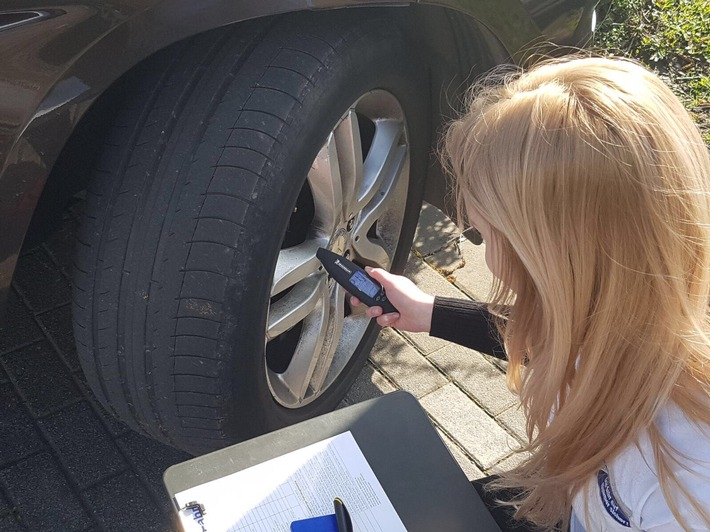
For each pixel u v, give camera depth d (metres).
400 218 2.03
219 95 1.43
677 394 0.94
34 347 2.15
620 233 0.89
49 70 1.22
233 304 1.46
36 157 1.27
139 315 1.49
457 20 1.70
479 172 0.96
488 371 2.24
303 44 1.47
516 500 1.34
